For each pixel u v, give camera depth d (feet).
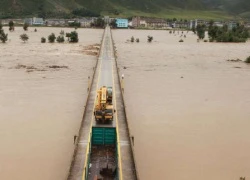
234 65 375.25
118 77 277.85
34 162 134.10
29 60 367.04
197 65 369.09
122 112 186.50
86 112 183.42
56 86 250.98
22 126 169.68
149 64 366.22
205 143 155.22
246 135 165.68
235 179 126.11
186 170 131.03
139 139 156.87
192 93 241.96
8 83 257.75
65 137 157.28
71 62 360.28
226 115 194.18
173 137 160.56
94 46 516.73
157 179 124.26
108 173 117.91
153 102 216.33
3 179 121.90
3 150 143.23
